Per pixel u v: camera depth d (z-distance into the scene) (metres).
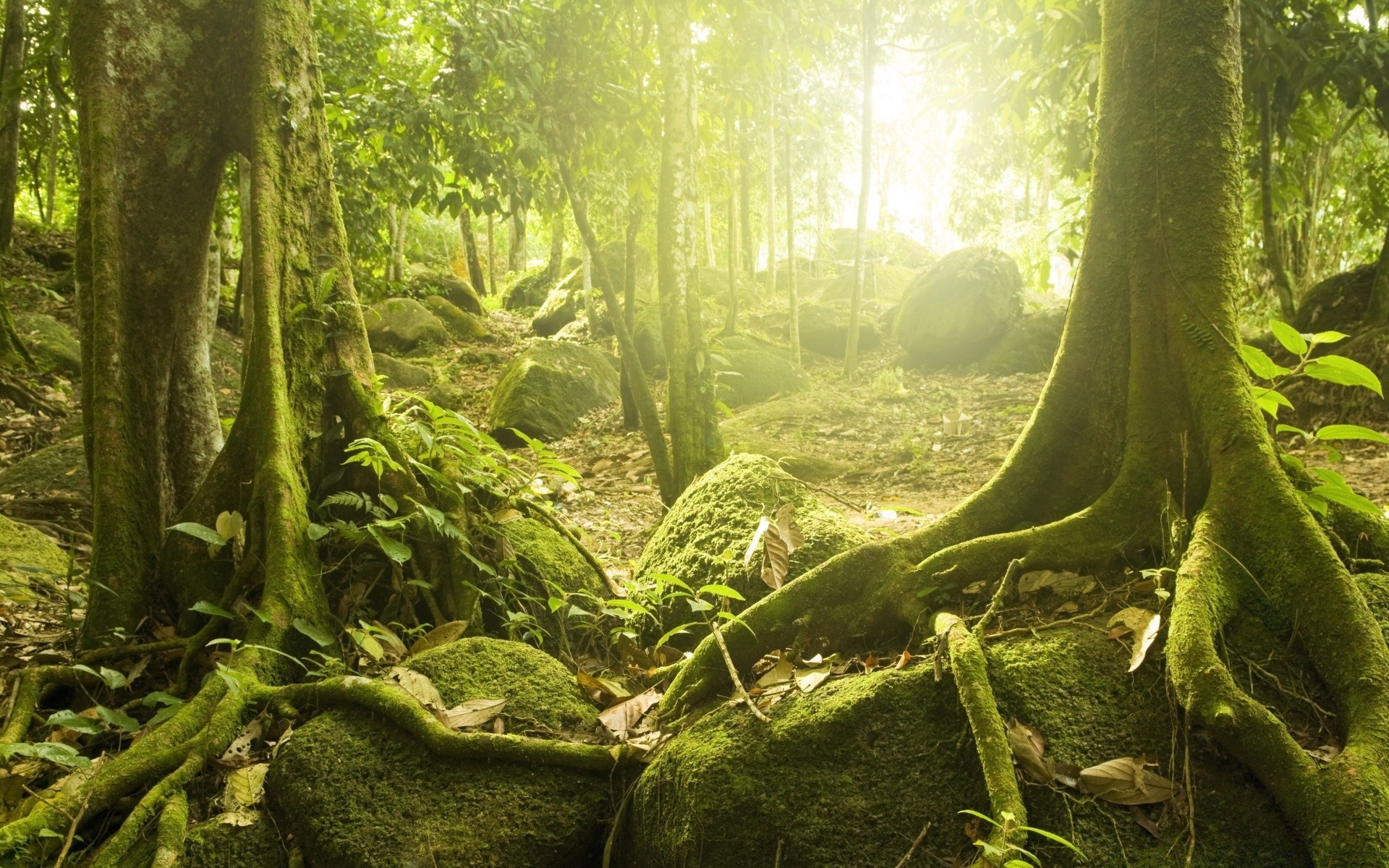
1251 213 10.49
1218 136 2.88
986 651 2.43
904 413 10.56
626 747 2.58
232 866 2.38
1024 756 2.14
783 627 2.92
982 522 3.03
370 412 3.79
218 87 3.94
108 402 3.56
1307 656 2.27
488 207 7.45
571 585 3.80
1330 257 14.27
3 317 10.19
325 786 2.48
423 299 19.12
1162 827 2.04
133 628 3.34
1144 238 2.93
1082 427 3.05
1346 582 2.28
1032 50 7.82
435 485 3.72
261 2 3.84
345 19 10.26
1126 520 2.76
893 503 6.34
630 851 2.45
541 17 6.77
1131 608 2.49
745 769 2.31
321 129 4.02
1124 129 3.00
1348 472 6.07
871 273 20.61
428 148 7.48
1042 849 2.02
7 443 8.42
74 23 3.76
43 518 6.02
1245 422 2.60
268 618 3.06
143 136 3.79
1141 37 2.97
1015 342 12.44
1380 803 1.86
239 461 3.56
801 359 14.33
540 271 25.14
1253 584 2.39
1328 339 2.65
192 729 2.70
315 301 3.81
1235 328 2.77
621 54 6.91
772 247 19.02
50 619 4.02
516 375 11.39
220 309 15.51
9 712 2.87
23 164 19.14
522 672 3.00
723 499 3.78
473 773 2.54
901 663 2.54
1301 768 1.97
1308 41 7.79
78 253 3.78
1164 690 2.26
